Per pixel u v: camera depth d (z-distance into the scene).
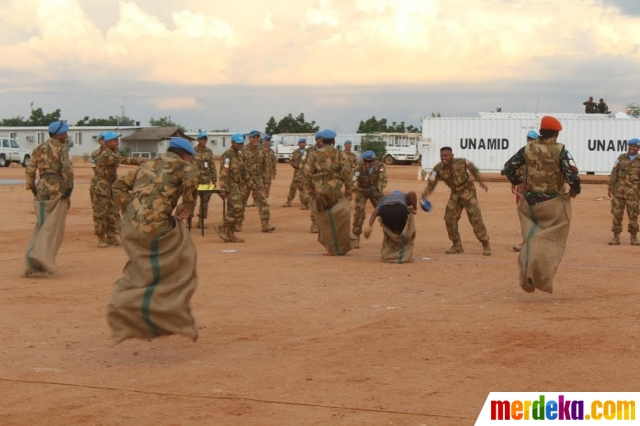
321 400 6.54
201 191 17.27
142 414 6.21
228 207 16.91
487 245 15.06
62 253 15.10
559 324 9.18
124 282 7.77
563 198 10.44
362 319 9.47
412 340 8.45
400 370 7.37
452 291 11.29
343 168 14.68
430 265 13.72
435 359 7.73
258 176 19.19
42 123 108.19
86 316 9.66
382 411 6.27
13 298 10.73
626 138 43.75
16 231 19.09
